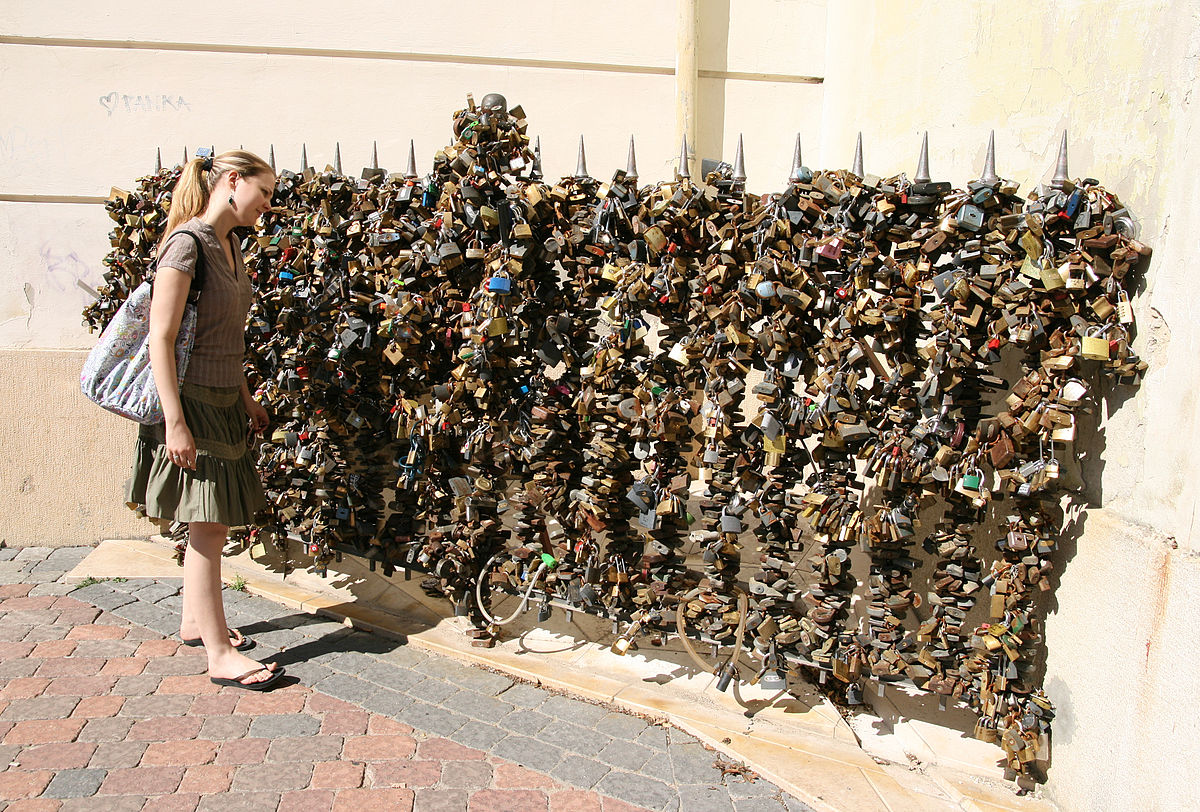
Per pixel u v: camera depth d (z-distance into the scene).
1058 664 2.65
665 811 2.49
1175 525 2.21
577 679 3.25
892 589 2.85
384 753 2.72
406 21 4.68
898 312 2.64
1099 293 2.49
